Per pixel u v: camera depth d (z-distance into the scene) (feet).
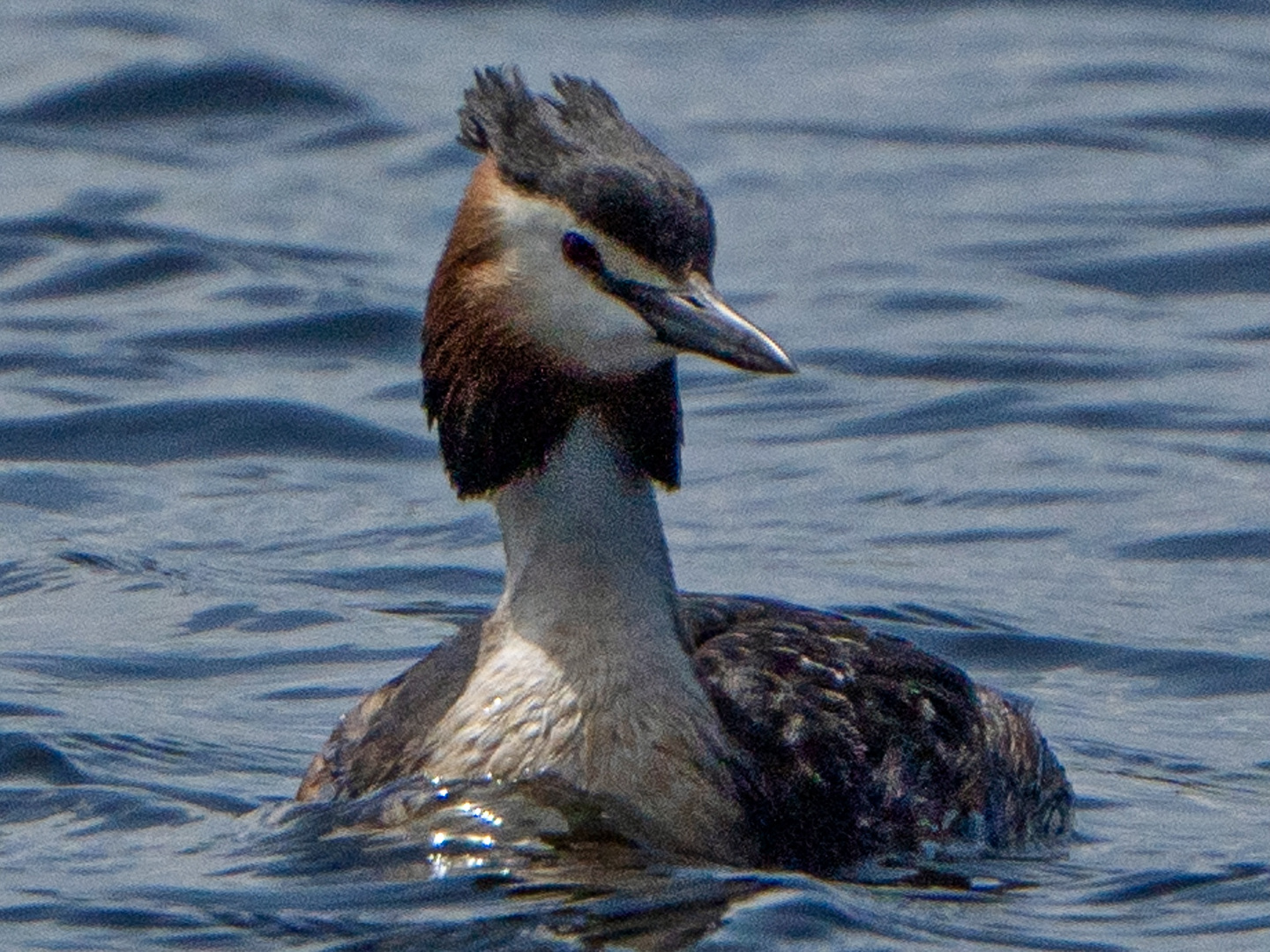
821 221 73.36
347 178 77.92
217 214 73.15
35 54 88.02
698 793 31.42
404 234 72.49
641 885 29.86
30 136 80.64
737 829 31.42
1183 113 84.48
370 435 55.01
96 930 28.63
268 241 70.64
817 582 46.42
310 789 33.58
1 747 36.14
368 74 88.33
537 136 32.07
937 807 33.12
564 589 31.94
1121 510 50.88
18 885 30.32
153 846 32.12
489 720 32.04
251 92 84.94
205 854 31.60
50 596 45.01
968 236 71.72
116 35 90.63
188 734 37.58
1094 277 67.97
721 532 49.78
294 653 42.29
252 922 28.91
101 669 40.98
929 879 31.60
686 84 89.35
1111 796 36.58
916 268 68.44
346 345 62.13
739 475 53.57
